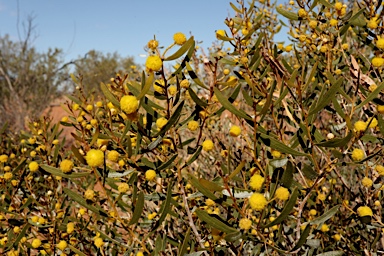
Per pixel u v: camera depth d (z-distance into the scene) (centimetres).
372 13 194
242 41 176
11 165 264
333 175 223
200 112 133
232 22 168
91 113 172
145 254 158
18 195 228
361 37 203
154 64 107
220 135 308
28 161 209
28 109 1217
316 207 200
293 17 201
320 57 217
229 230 113
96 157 117
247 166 169
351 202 223
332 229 203
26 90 1297
